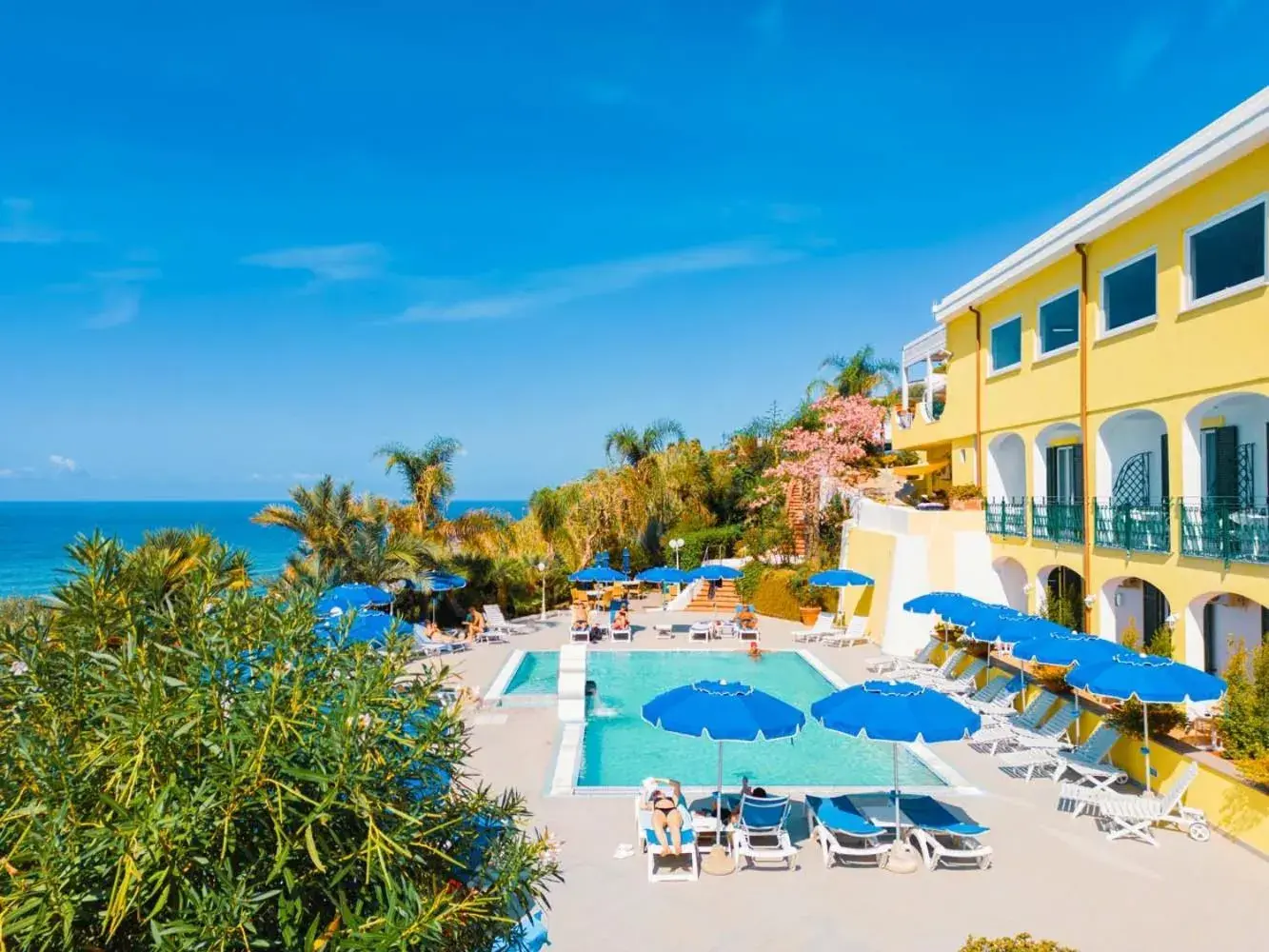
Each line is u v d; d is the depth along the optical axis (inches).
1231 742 464.4
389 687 201.9
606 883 396.2
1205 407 599.2
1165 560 621.6
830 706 439.5
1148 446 722.2
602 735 687.7
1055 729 595.8
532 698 757.3
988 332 945.5
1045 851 428.5
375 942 164.9
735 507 1745.8
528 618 1286.9
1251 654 555.8
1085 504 727.7
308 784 181.0
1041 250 788.6
